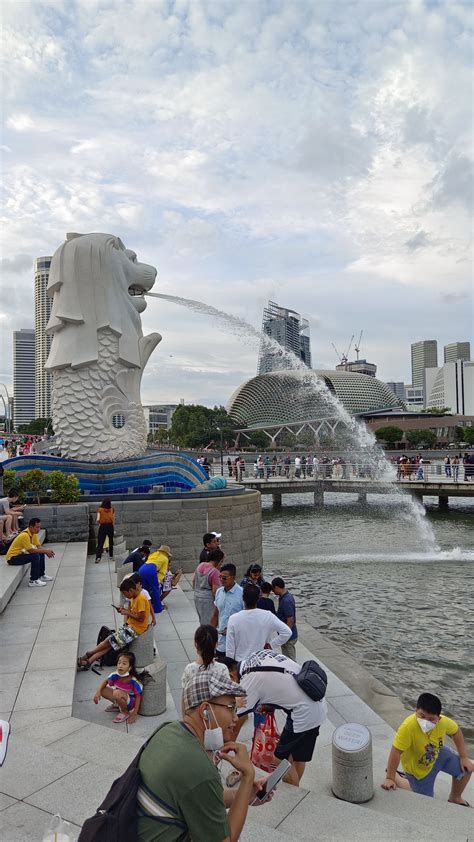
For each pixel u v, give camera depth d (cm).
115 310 1809
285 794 439
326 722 684
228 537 1603
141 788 235
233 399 13262
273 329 15988
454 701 908
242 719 451
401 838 386
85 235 1855
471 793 561
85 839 229
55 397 1800
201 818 231
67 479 1560
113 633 741
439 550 2288
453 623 1316
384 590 1634
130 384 1848
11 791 386
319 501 3991
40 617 847
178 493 1617
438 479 3675
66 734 505
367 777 487
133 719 606
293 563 2041
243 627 554
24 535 1031
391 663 1073
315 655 1066
